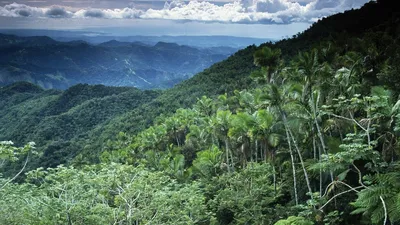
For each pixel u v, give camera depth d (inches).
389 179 404.8
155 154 2034.9
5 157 605.9
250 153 1392.7
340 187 936.3
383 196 389.4
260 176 1081.4
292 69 1439.5
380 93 762.8
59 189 737.0
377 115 682.8
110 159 2272.4
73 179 755.4
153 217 815.1
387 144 794.2
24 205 652.7
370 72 1320.1
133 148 2377.0
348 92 1054.4
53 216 660.7
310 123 995.9
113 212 748.6
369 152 570.6
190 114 2632.9
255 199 1022.4
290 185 1174.3
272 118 1115.3
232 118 1381.6
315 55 1040.2
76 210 675.4
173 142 2461.9
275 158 1252.5
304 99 994.7
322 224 793.6
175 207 882.1
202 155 1518.2
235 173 1254.3
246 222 1061.8
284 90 1071.6
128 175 888.3
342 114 983.0
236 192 1087.6
